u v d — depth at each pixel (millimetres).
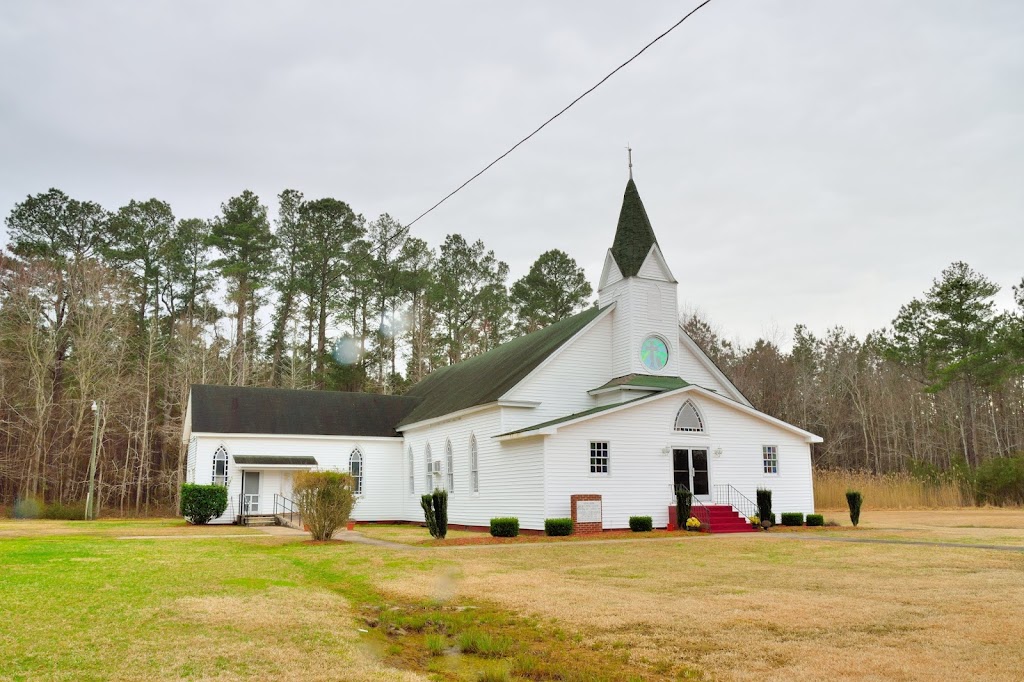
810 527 30078
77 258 58812
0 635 8734
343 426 40875
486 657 9453
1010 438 70938
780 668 8414
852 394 76500
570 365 33062
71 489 56812
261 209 68438
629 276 33375
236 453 37719
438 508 25141
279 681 7684
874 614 10953
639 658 9094
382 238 69188
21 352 53906
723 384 36500
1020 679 7789
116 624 9578
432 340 69938
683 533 26641
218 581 13773
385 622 11336
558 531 26359
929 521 32469
